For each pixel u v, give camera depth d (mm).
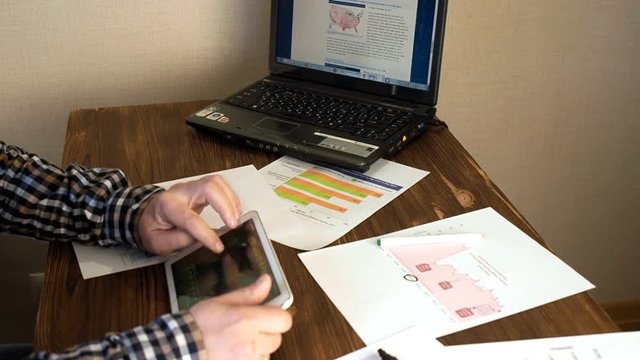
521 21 1402
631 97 1514
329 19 1146
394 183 965
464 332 693
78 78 1328
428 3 1054
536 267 786
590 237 1686
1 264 1479
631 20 1428
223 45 1342
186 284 754
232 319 642
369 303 737
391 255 810
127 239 835
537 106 1501
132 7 1280
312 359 671
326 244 834
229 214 814
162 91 1365
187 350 630
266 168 1007
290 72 1207
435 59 1070
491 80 1459
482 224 869
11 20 1258
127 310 739
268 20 1329
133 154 1042
